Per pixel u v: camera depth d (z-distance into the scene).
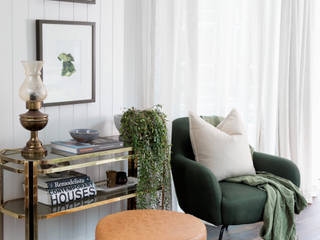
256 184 3.21
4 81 2.84
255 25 4.13
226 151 3.30
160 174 3.19
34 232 2.64
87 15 3.20
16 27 2.85
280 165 3.40
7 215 2.94
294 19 4.32
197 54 3.79
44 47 2.96
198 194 3.06
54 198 2.80
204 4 3.91
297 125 4.43
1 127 2.86
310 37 4.43
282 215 3.19
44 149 2.79
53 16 3.01
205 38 3.95
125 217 2.67
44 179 2.89
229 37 4.05
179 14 3.74
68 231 3.26
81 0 3.12
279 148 4.46
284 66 4.34
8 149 2.82
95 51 3.27
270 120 4.27
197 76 3.81
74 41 3.12
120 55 3.43
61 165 2.85
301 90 4.46
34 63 2.65
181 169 3.22
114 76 3.41
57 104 3.07
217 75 4.00
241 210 3.02
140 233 2.46
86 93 3.24
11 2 2.82
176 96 3.80
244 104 4.21
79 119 3.24
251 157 3.45
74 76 3.15
